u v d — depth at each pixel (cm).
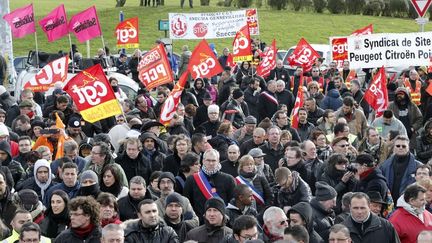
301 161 1852
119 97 2991
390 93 3203
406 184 1844
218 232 1396
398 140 1848
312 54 3562
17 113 2566
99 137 2028
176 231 1492
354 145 2209
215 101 3192
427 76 3259
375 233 1418
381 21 7162
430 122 2142
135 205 1555
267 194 1703
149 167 1898
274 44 3556
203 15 4278
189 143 1905
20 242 1312
